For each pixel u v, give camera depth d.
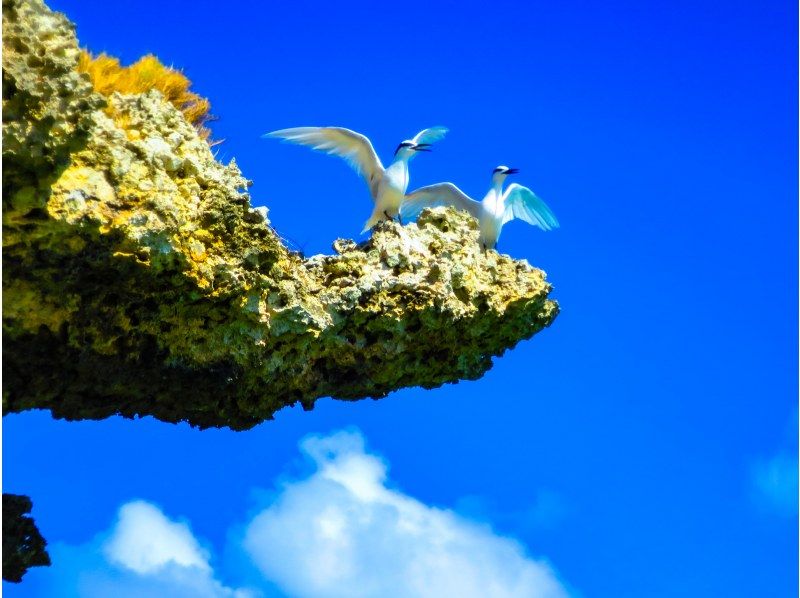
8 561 12.94
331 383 15.55
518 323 16.56
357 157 17.41
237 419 15.08
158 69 15.17
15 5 10.52
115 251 12.18
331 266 15.27
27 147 10.27
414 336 15.52
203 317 13.42
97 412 13.87
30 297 12.27
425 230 16.08
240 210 13.30
